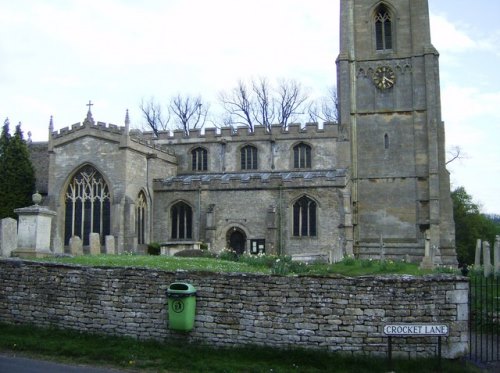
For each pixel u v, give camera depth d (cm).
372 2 6072
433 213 5544
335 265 3878
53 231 5075
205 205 5397
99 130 5106
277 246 5162
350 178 5744
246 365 1491
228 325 1655
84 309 1781
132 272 1750
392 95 5912
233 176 5778
